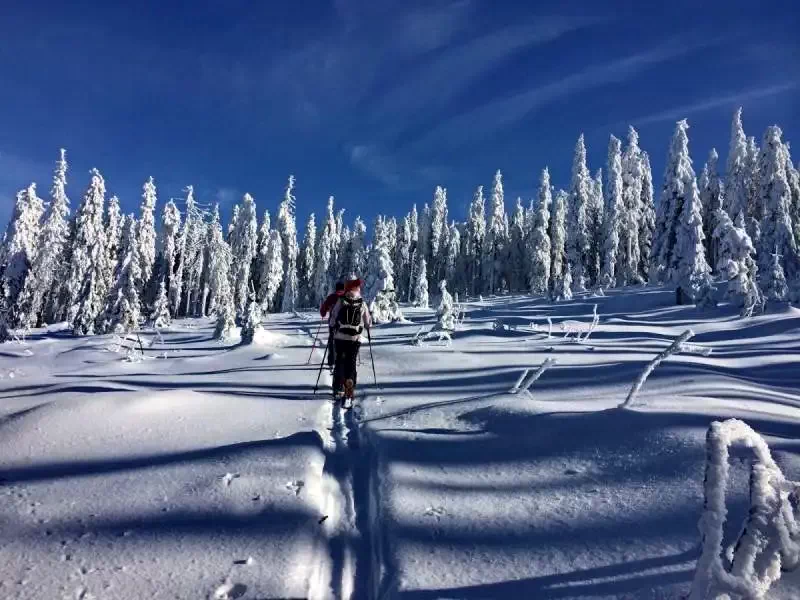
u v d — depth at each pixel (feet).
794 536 6.78
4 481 13.10
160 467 13.85
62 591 8.32
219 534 10.25
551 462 13.67
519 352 40.14
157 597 8.21
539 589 8.29
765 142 129.08
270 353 45.21
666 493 10.92
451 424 18.35
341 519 11.73
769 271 95.86
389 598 8.40
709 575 6.59
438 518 10.97
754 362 38.27
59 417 17.89
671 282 105.40
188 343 71.77
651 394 21.53
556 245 193.16
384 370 32.99
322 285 218.79
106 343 69.05
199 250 210.18
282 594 8.32
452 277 229.86
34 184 133.90
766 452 7.32
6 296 124.06
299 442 15.80
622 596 7.84
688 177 106.83
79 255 125.90
